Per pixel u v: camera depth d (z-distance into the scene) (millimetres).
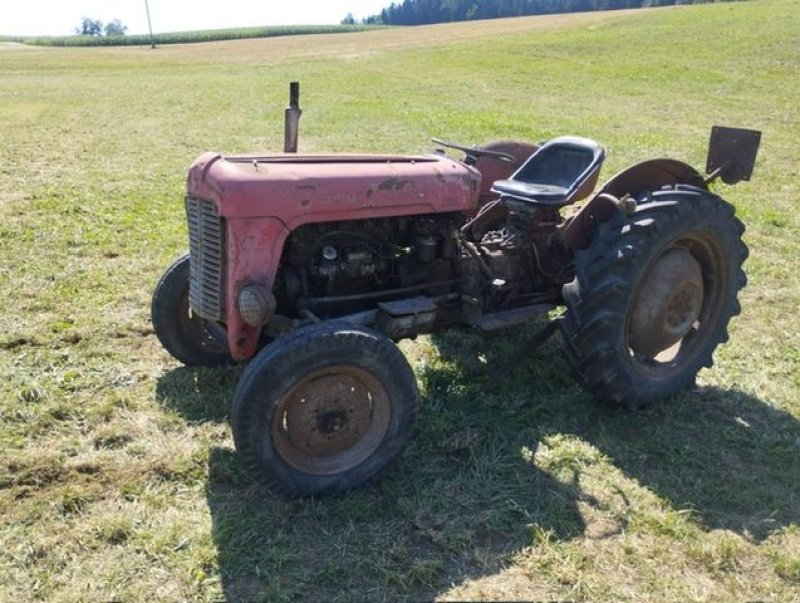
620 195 4113
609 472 3465
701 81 21906
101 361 4434
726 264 4156
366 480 3314
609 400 3908
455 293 4023
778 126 15000
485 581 2791
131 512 3102
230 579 2770
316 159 3561
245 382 2988
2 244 6523
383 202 3473
